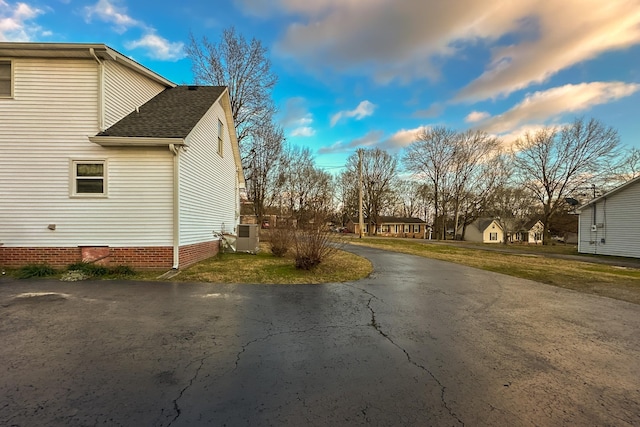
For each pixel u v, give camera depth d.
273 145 30.80
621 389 2.88
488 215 45.69
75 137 8.42
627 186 17.17
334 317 4.89
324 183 43.72
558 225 48.84
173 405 2.41
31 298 5.50
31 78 8.38
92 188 8.46
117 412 2.30
